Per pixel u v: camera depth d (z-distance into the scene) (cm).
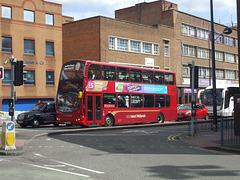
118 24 4159
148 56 4591
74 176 779
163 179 750
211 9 2053
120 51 4162
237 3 1750
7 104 3375
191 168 887
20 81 1566
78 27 4172
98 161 1001
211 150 1271
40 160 1017
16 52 3434
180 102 5188
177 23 5184
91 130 2077
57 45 3772
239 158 1069
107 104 2286
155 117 2666
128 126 2359
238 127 1477
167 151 1230
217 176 783
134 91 2502
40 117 2383
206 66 5838
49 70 3681
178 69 5159
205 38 5888
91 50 4009
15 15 3444
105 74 2289
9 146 1177
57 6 3797
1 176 773
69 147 1324
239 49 1730
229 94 3528
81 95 2103
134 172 831
